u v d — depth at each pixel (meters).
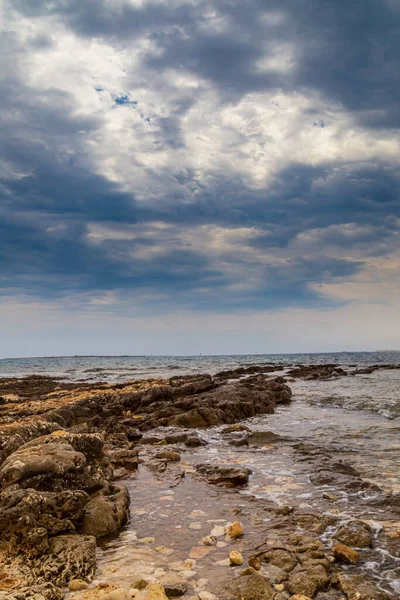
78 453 8.52
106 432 16.03
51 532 6.40
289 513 7.75
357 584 5.15
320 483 9.52
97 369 76.88
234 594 4.96
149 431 17.80
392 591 5.12
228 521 7.46
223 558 6.00
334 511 7.80
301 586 5.07
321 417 19.88
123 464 11.39
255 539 6.64
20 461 7.68
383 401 23.33
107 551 6.35
